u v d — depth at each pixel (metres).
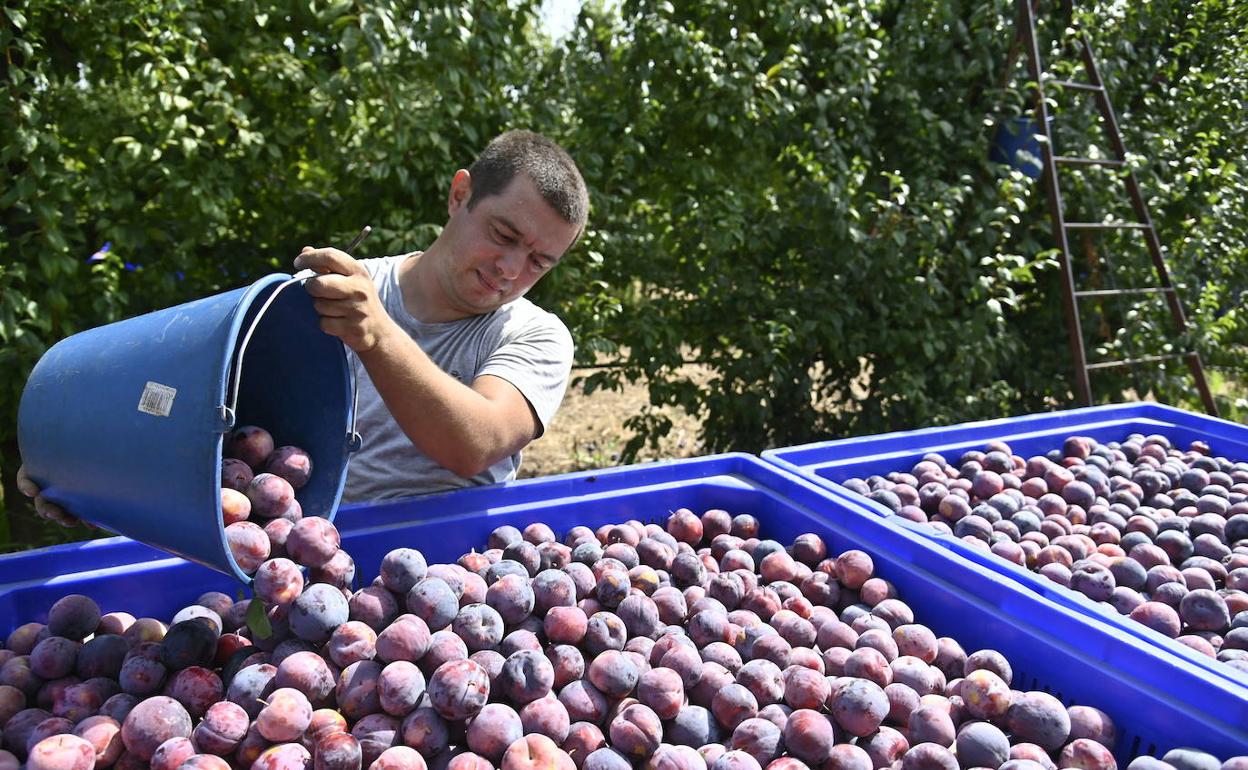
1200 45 6.11
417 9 3.77
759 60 4.61
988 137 5.06
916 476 2.66
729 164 4.73
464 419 1.72
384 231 3.90
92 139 3.61
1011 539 2.19
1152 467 2.75
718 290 4.76
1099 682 1.54
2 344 3.43
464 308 2.21
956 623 1.80
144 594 1.69
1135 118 6.07
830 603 1.93
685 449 6.11
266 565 1.37
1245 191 6.07
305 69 3.84
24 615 1.59
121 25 3.61
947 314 5.07
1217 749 1.37
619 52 4.44
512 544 1.83
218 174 3.72
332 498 1.57
